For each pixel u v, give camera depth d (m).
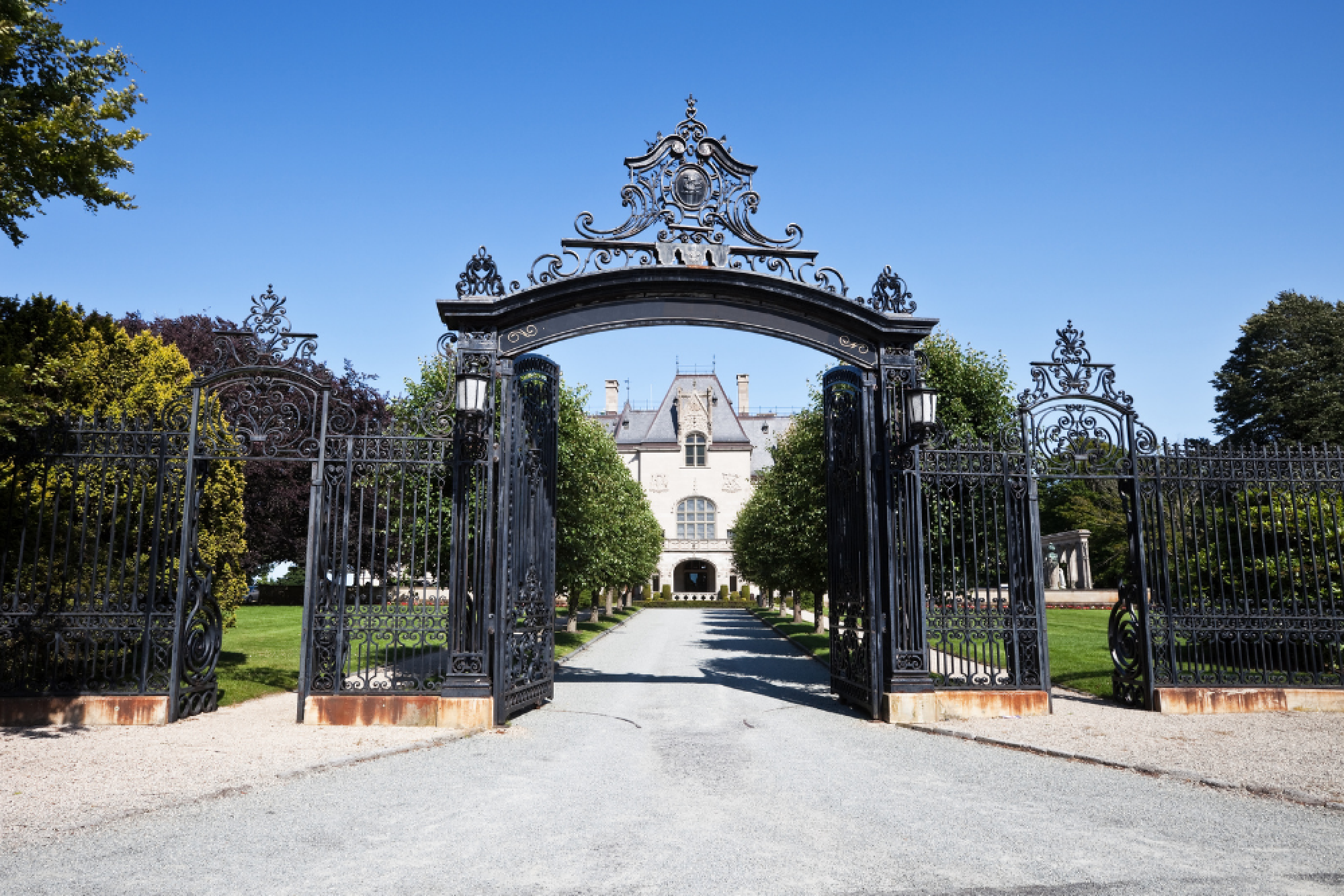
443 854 4.40
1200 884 3.98
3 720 8.07
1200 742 7.36
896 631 8.83
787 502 19.97
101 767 6.32
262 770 6.24
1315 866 4.24
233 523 12.01
